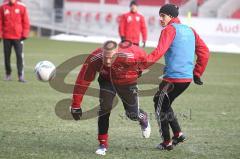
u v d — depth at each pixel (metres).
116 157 17.25
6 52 35.09
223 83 39.16
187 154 17.97
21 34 34.75
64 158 16.92
